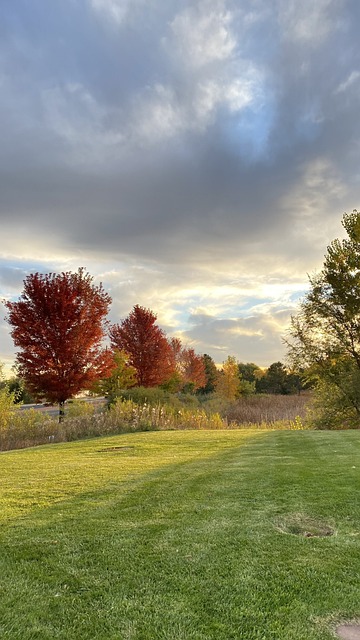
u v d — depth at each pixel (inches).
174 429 668.1
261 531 157.9
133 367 1144.2
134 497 207.8
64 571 128.0
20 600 112.3
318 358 855.7
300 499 197.3
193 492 215.8
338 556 135.8
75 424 619.8
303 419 949.2
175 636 96.0
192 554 138.3
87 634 97.5
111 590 116.7
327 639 94.8
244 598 111.6
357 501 192.5
